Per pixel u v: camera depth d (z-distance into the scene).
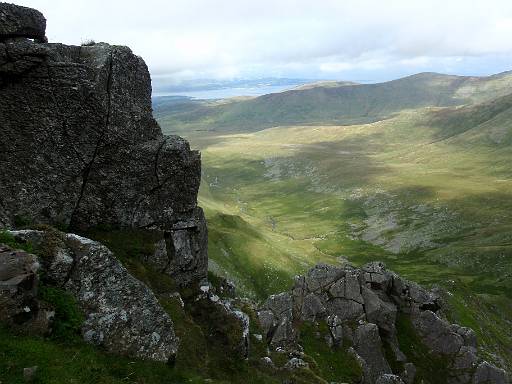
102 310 21.38
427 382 55.38
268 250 152.25
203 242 35.16
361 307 57.66
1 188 27.31
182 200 33.59
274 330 46.81
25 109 27.91
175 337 23.67
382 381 48.81
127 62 31.92
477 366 57.75
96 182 30.47
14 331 17.95
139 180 31.88
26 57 27.19
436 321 61.66
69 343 19.41
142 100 33.47
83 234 29.92
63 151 29.05
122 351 21.31
